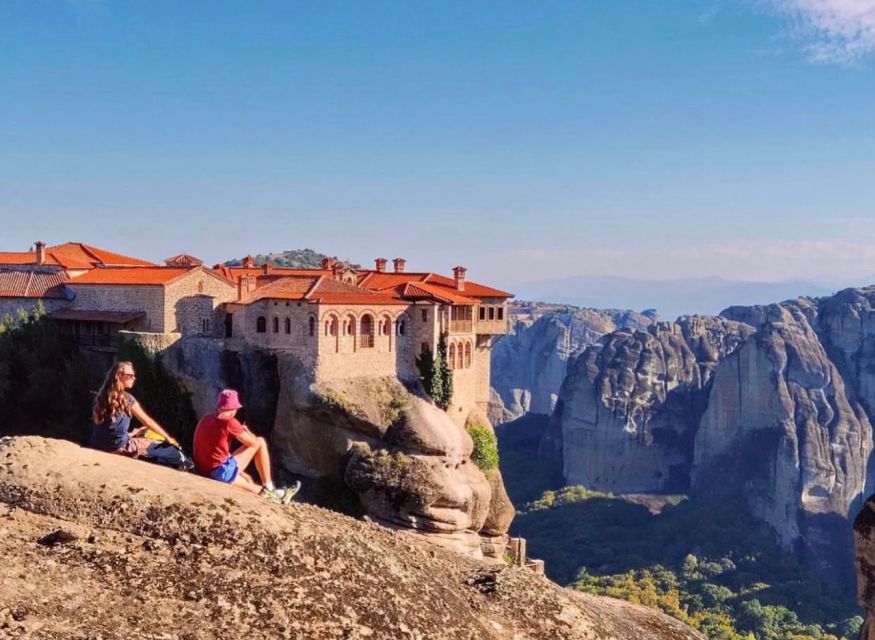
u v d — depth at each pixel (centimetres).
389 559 1948
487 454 9019
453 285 9788
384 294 8538
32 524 1691
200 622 1495
